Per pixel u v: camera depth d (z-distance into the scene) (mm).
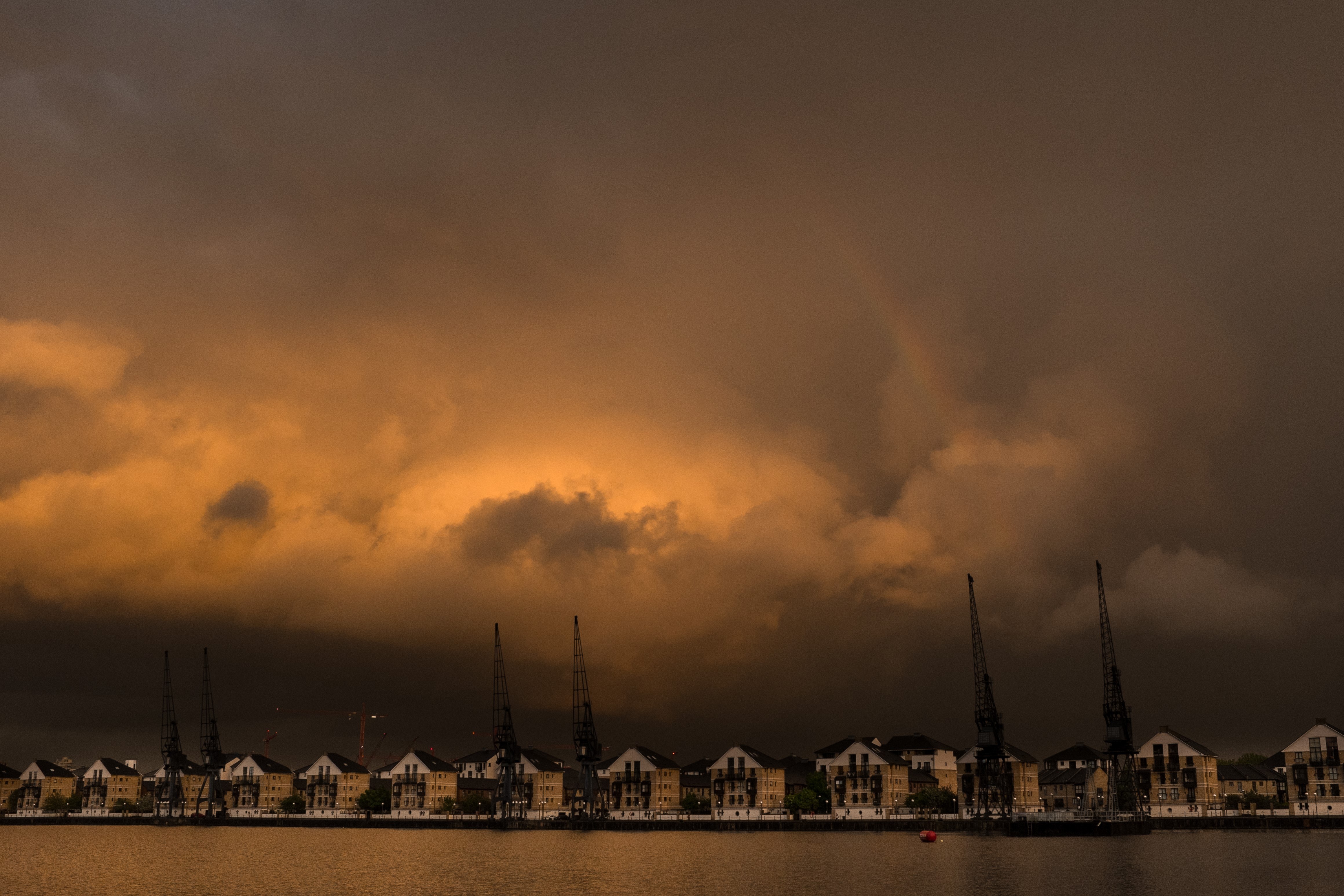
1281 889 122438
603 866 162500
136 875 152500
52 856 189500
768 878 141250
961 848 194875
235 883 141375
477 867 162625
